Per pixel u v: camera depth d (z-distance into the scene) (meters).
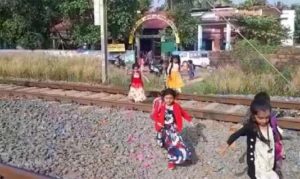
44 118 9.71
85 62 18.33
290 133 8.44
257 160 4.63
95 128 8.81
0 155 6.93
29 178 4.37
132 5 30.97
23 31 30.81
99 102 11.10
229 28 35.53
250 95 13.16
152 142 7.77
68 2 30.41
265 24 37.31
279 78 14.30
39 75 17.55
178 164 6.62
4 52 25.36
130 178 6.05
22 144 7.61
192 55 27.67
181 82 13.42
